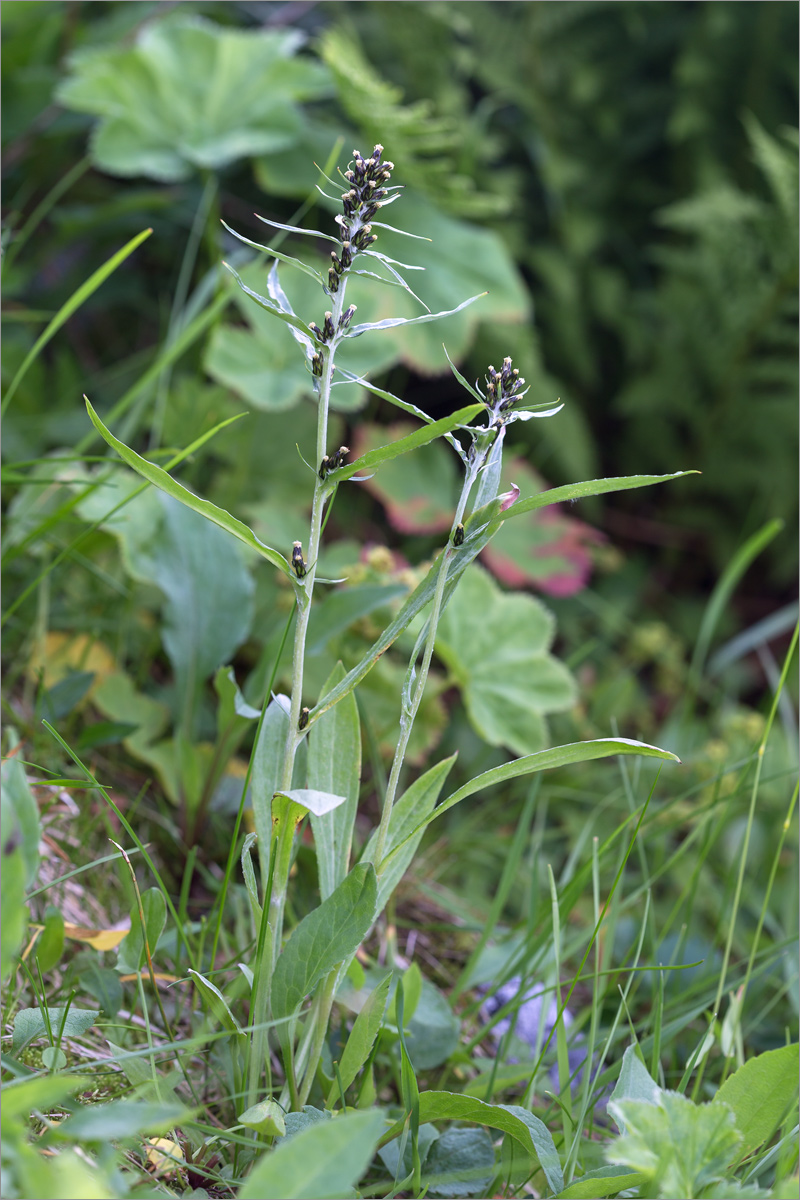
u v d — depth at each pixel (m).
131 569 0.96
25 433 1.28
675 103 1.82
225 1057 0.82
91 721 1.00
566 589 1.40
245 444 1.18
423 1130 0.81
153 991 0.84
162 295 1.57
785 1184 0.75
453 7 1.74
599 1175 0.78
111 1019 0.83
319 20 1.88
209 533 0.97
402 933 0.96
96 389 1.45
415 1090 0.78
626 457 1.86
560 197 1.76
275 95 1.45
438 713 1.07
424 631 0.78
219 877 0.93
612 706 1.35
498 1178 0.81
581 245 1.76
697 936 0.98
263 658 0.93
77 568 1.09
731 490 1.78
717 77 1.73
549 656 1.07
